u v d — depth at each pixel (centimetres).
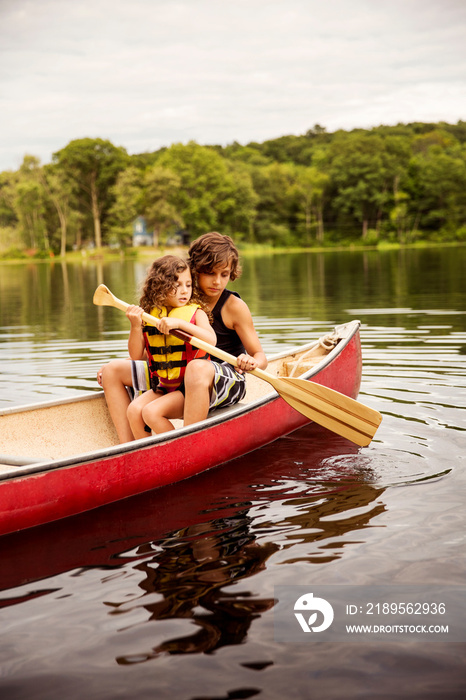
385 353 523
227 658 149
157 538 214
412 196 7019
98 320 901
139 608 171
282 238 6850
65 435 302
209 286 307
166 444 261
